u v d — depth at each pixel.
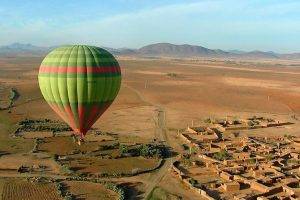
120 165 67.81
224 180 61.50
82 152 74.06
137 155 72.62
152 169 65.81
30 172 64.00
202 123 98.69
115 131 89.62
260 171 64.06
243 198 53.94
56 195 55.69
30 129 88.88
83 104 58.50
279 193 56.81
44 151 74.56
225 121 98.94
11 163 67.69
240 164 67.69
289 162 70.50
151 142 81.38
